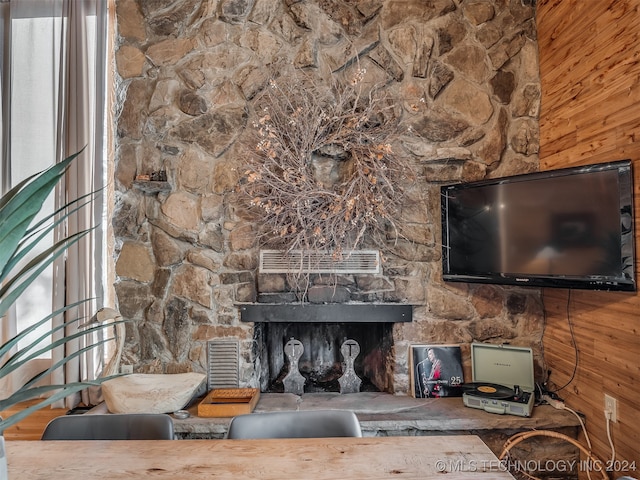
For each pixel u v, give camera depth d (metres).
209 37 2.41
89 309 2.71
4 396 2.71
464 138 2.38
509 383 2.21
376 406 2.16
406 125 2.37
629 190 1.61
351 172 2.28
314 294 2.33
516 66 2.41
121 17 2.43
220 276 2.37
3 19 2.91
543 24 2.35
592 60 1.93
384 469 1.01
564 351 2.15
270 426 1.33
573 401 2.08
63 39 2.80
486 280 2.12
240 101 2.39
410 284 2.37
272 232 2.35
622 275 1.63
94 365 2.71
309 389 2.50
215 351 2.34
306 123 2.25
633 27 1.68
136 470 1.02
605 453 1.84
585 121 1.98
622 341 1.74
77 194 2.74
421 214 2.38
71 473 1.01
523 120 2.39
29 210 0.71
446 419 1.99
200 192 2.38
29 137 2.88
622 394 1.74
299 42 2.41
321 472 1.00
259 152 2.33
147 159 2.40
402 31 2.41
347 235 2.34
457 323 2.37
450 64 2.41
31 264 0.75
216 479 0.97
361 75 2.25
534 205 1.94
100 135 2.80
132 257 2.37
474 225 2.17
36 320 2.79
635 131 1.67
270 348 2.69
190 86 2.40
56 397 0.73
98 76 2.80
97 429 1.33
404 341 2.37
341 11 2.41
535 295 2.37
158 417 1.34
